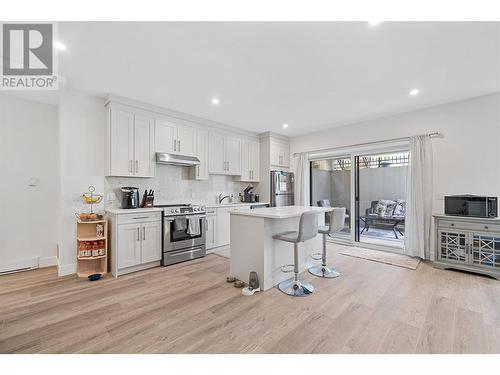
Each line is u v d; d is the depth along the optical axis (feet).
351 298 7.98
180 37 6.69
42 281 9.46
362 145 14.83
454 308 7.25
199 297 8.11
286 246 9.76
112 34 6.54
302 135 18.12
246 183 18.21
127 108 11.25
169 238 11.57
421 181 12.19
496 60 7.90
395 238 14.85
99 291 8.57
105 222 10.34
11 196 10.64
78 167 10.46
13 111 10.67
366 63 8.11
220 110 12.87
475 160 10.93
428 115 12.25
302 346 5.57
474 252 10.05
